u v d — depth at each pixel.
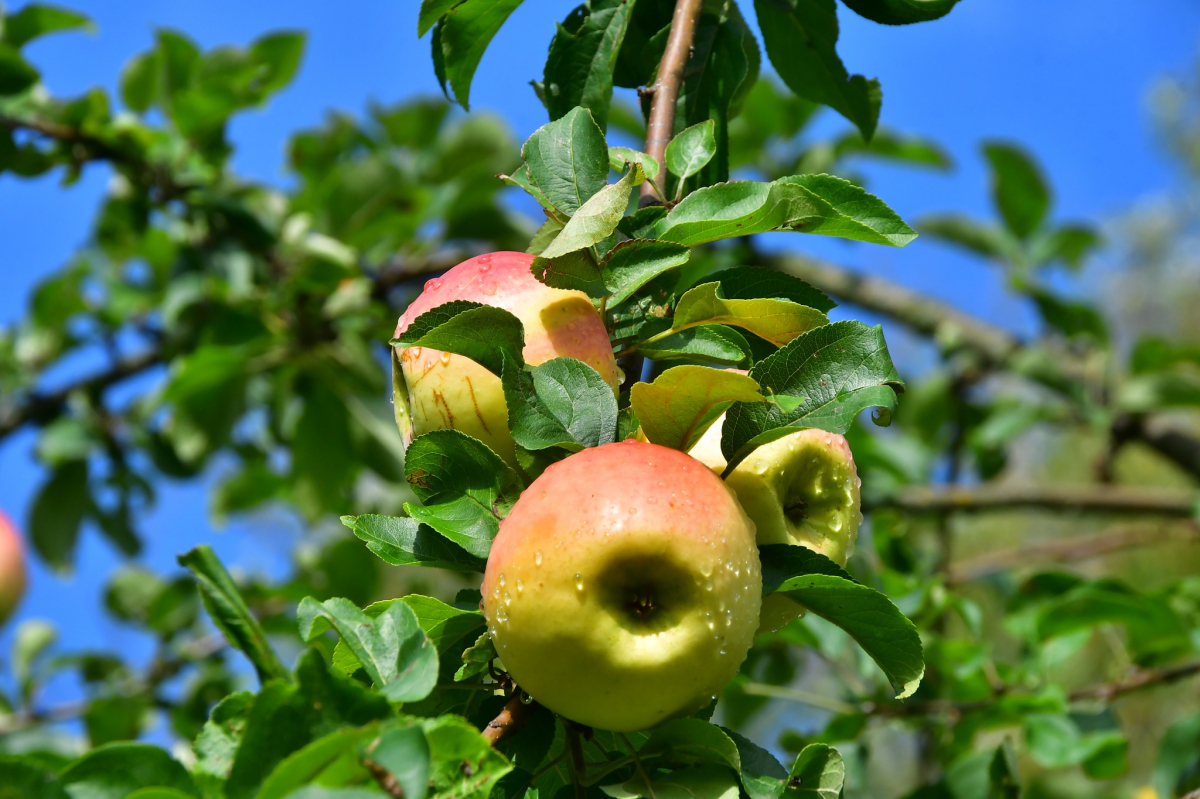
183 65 1.72
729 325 0.85
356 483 2.09
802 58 1.00
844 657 1.30
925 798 1.21
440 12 0.94
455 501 0.82
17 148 1.56
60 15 1.55
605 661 0.77
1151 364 1.95
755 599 0.79
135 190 1.72
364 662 0.77
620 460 0.79
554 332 0.84
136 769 0.76
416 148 2.10
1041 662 1.34
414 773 0.72
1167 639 1.31
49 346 2.10
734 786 0.78
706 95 0.95
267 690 0.75
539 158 0.85
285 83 1.79
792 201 0.84
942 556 1.79
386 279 1.89
